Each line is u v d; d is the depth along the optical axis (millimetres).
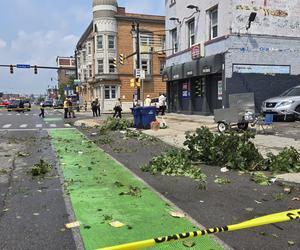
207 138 9727
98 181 7992
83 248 4605
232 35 21859
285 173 8250
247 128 15680
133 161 10414
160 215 5762
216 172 8672
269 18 22531
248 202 6359
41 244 4734
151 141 14500
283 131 15430
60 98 113625
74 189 7340
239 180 7906
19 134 18453
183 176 8398
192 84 26688
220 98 23359
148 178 8281
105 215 5758
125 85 54250
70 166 9695
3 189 7391
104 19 52906
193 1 25875
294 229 5105
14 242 4805
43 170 8883
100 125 21953
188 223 5395
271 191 7023
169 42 30375
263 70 22578
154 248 4508
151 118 19125
